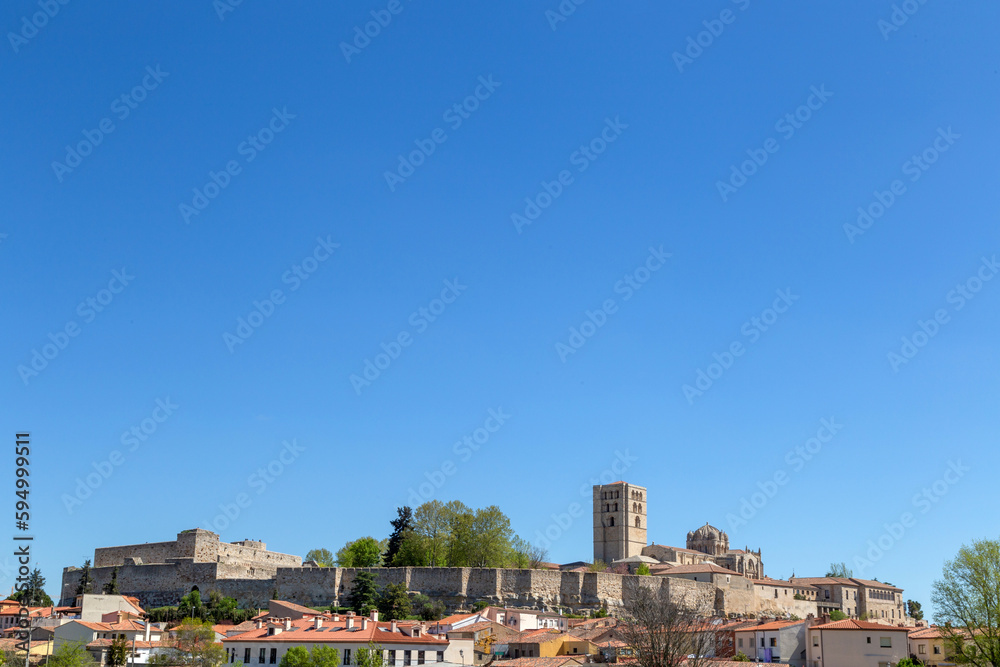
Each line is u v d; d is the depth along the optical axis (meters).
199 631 155.00
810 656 152.50
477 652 157.12
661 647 126.62
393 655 141.88
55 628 160.50
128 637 161.38
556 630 177.38
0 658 120.81
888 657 146.25
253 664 145.00
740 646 160.62
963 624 132.00
